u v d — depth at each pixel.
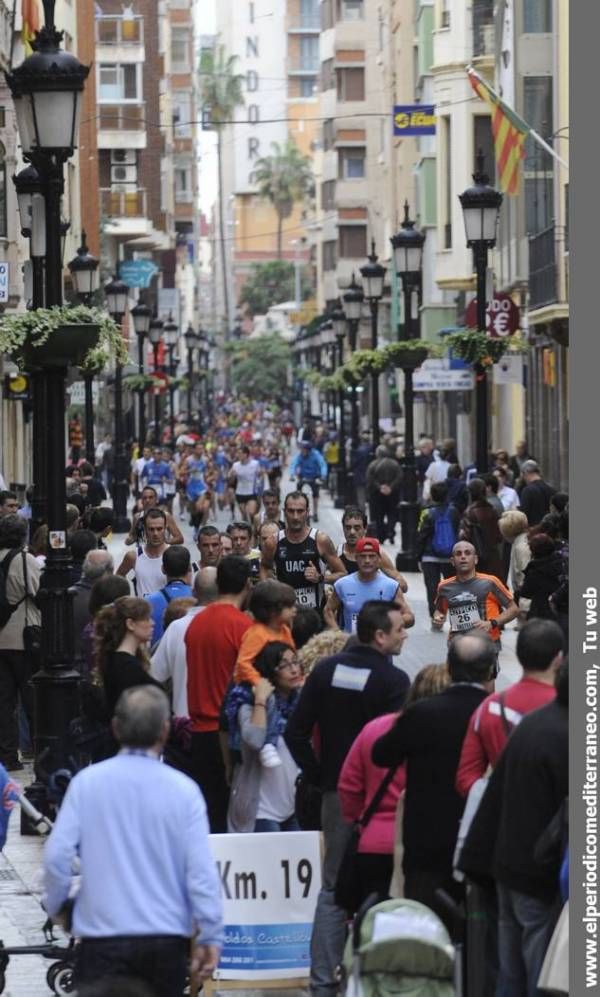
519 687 21.11
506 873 19.97
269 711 26.05
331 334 148.00
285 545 39.50
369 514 98.88
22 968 25.70
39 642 40.34
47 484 35.12
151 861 17.83
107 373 135.88
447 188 133.62
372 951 18.50
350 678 23.91
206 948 17.80
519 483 78.44
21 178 53.09
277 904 23.73
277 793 26.23
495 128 78.06
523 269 110.38
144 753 18.14
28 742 42.00
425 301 159.25
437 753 21.52
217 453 138.38
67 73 34.91
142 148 187.75
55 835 17.88
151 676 26.77
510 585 65.81
